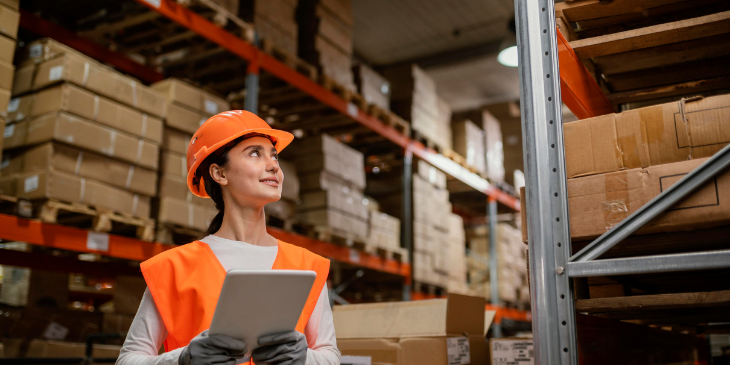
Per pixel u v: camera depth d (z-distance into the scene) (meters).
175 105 4.54
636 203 1.87
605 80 2.99
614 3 2.45
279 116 6.76
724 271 2.37
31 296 4.46
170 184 4.46
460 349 2.80
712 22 2.19
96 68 3.93
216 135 1.69
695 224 1.77
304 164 6.11
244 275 1.21
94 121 3.90
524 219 2.09
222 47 4.97
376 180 8.28
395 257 6.99
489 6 8.79
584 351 2.00
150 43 5.18
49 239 3.73
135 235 4.49
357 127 7.07
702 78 2.93
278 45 5.46
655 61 2.78
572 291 1.88
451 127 9.00
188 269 1.57
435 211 8.01
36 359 3.50
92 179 3.90
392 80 7.98
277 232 5.40
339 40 6.39
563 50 2.43
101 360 3.76
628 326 2.52
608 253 2.20
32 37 4.94
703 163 1.76
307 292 1.32
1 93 3.55
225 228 1.70
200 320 1.49
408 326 2.90
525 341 2.86
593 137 1.99
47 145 3.70
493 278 9.21
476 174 9.02
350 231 6.25
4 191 3.80
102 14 4.93
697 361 3.78
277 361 1.34
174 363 1.34
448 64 10.16
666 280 2.64
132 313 4.55
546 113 2.04
